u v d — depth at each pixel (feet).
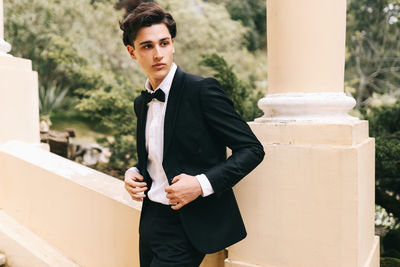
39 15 37.60
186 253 5.53
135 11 5.26
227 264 6.82
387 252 14.38
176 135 5.37
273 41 6.72
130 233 7.61
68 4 38.58
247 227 6.63
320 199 6.03
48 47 37.60
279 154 6.30
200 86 5.27
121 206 7.70
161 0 43.09
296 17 6.38
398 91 34.88
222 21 43.75
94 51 38.68
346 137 5.86
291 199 6.25
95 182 8.44
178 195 4.96
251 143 5.16
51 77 39.27
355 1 35.76
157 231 5.70
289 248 6.31
